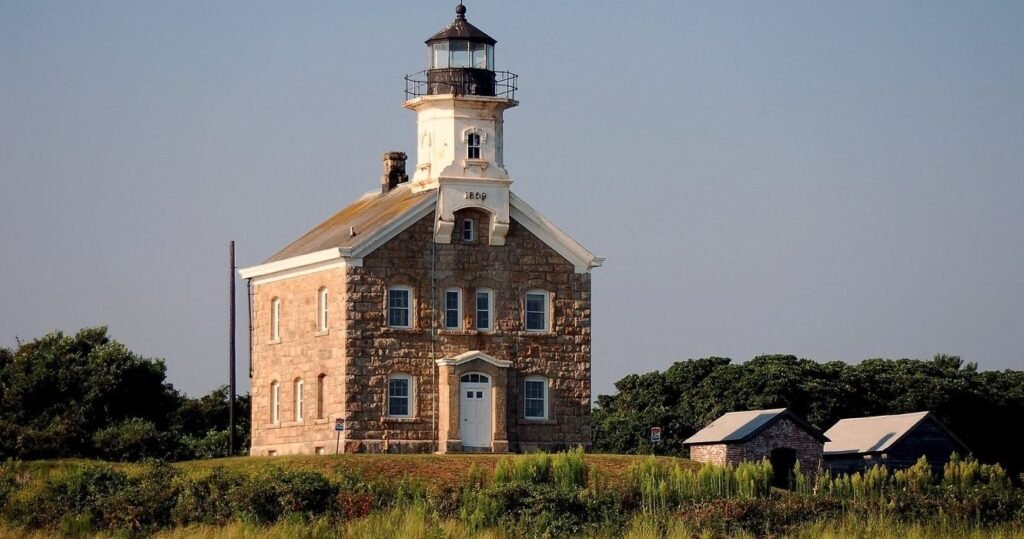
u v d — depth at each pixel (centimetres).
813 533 7588
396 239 9500
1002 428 12112
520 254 9712
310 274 9756
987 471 8975
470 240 9638
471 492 7906
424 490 8012
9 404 10331
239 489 7850
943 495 8275
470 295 9600
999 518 8112
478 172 9606
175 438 10169
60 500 7981
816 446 9638
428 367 9512
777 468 9569
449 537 7312
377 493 7931
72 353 10800
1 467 9038
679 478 8112
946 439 10200
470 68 9838
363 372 9394
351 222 10175
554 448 9688
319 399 9638
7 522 7781
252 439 10269
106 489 8038
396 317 9500
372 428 9394
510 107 9850
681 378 12481
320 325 9669
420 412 9494
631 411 12344
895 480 8706
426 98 9744
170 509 7812
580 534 7588
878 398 11912
